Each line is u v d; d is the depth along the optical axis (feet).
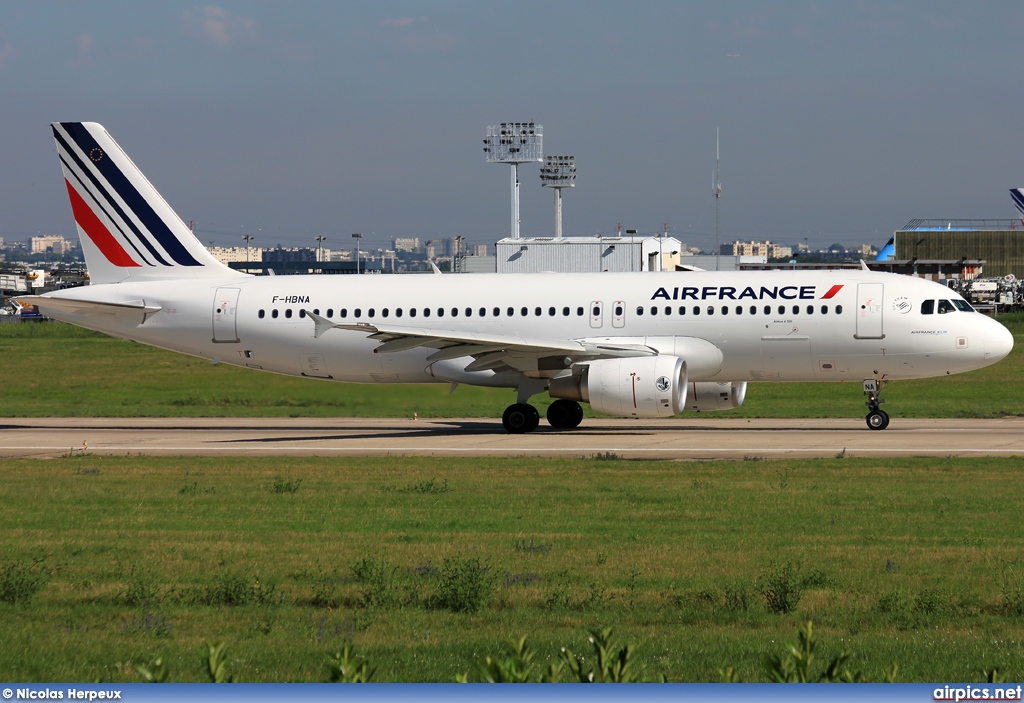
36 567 151.43
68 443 326.85
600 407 318.24
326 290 361.92
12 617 125.29
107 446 317.01
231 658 106.83
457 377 351.67
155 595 133.90
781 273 336.29
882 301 320.70
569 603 129.39
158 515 193.57
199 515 193.06
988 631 116.67
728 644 110.93
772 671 89.20
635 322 334.03
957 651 107.76
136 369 628.69
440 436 335.88
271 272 382.22
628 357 323.57
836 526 177.27
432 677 100.73
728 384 352.69
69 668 104.22
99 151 374.22
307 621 122.52
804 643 90.17
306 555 158.81
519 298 345.72
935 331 317.63
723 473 239.30
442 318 350.02
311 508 199.62
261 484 230.68
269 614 125.80
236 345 365.81
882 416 335.88
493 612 126.52
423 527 180.86
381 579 137.28
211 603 131.95
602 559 153.28
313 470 253.85
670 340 331.16
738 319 327.47
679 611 125.59
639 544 164.35
